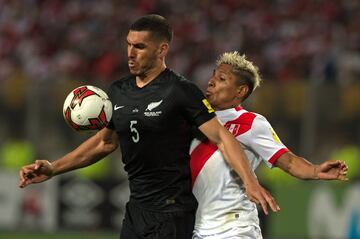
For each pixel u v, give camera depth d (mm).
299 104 40531
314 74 49125
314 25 54938
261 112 40844
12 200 42906
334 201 38844
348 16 55375
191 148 17516
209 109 16812
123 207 41188
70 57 56188
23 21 60375
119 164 43188
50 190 42188
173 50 54062
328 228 38906
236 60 17812
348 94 40000
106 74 53375
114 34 57656
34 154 43906
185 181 17312
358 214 38156
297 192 39625
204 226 17359
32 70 56250
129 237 17562
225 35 55875
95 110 17297
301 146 40500
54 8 60781
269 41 54438
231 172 17234
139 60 16781
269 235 39219
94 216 41531
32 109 44031
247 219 17266
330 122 40156
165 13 58875
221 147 16625
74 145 43562
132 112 17000
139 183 17406
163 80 16953
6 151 44312
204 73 50281
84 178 41844
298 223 39375
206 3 58531
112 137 18469
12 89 44344
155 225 17234
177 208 17203
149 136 16969
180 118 16938
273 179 40688
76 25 59406
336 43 52531
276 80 47219
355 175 39500
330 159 40156
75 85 43625
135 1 60125
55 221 42094
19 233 40969
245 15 57406
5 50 58750
